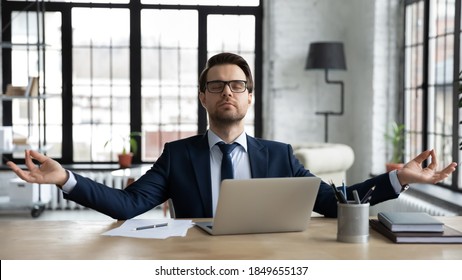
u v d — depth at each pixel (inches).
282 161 99.8
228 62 94.2
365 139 270.5
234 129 97.0
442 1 216.8
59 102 298.4
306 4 290.0
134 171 242.2
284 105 293.1
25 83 295.9
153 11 298.0
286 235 82.3
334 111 294.4
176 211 97.0
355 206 77.8
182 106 303.1
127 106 301.9
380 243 77.9
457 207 176.7
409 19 248.1
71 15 295.1
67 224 89.2
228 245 76.4
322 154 207.5
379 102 258.5
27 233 83.0
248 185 78.4
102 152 302.4
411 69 246.7
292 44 291.1
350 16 290.0
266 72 299.1
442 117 217.2
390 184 89.4
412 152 245.4
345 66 269.1
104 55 299.0
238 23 299.4
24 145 265.3
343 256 71.6
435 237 77.9
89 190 87.9
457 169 202.1
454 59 203.6
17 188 269.4
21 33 294.7
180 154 98.1
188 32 299.9
